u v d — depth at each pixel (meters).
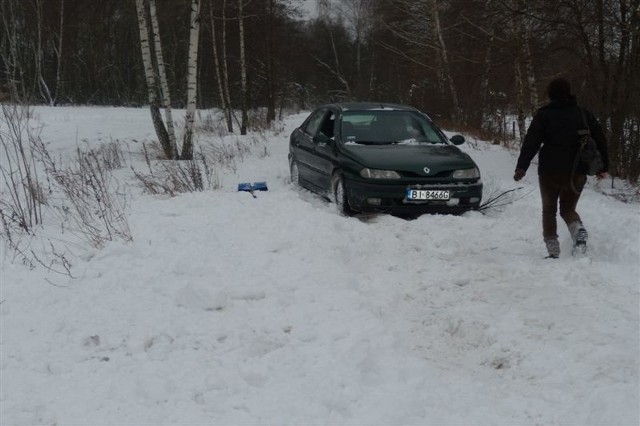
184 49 49.88
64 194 8.91
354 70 55.50
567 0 13.54
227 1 27.88
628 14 12.95
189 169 10.19
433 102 29.38
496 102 24.34
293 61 44.72
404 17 31.22
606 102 13.23
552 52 15.84
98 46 51.44
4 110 8.99
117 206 8.06
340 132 8.88
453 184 7.89
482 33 23.66
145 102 49.91
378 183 7.73
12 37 44.38
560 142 6.05
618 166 12.75
